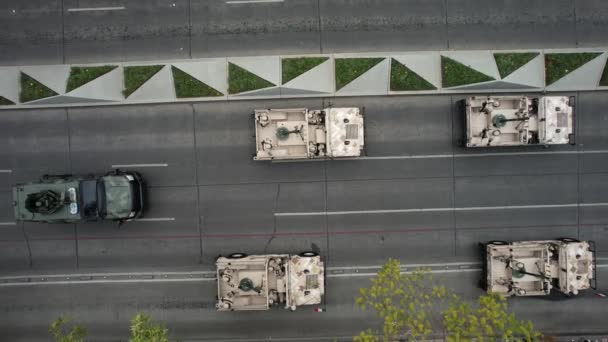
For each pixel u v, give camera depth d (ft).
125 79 81.10
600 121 82.74
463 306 64.13
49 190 72.59
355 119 74.90
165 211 81.92
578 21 82.48
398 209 82.38
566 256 76.33
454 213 82.48
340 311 82.28
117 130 81.46
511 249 77.66
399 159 82.07
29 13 81.30
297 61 81.15
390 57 81.35
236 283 75.92
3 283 82.28
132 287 82.17
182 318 82.33
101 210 75.10
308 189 82.12
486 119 77.71
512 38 82.17
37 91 80.89
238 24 81.41
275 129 77.00
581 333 82.74
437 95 81.97
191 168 81.76
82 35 81.35
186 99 81.05
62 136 81.46
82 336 76.59
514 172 82.64
